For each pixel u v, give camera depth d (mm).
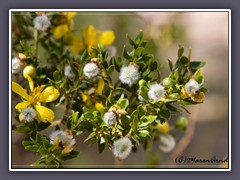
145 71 250
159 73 250
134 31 449
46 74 281
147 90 242
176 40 457
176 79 241
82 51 315
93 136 247
